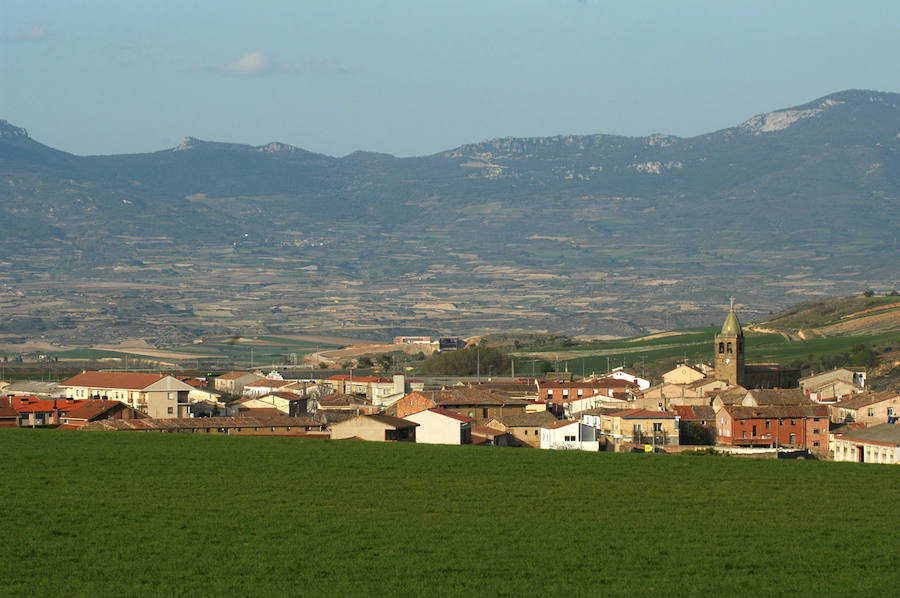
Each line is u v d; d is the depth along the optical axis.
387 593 141.25
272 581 145.75
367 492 198.38
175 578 146.75
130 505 186.12
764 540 166.88
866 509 187.12
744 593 142.50
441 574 148.88
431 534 168.75
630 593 142.00
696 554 159.38
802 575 149.75
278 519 177.50
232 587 143.25
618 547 162.50
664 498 195.25
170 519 177.00
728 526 175.12
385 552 159.00
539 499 193.50
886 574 150.62
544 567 152.25
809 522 178.00
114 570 149.75
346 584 144.25
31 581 145.12
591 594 141.38
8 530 169.38
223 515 179.75
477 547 161.62
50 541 163.62
